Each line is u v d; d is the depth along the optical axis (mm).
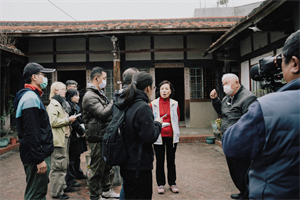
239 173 2734
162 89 3541
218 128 6684
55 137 3037
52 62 8602
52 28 7277
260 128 936
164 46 8617
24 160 2082
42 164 2039
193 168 4574
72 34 7059
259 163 974
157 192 3424
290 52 979
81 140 3896
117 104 1946
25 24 8711
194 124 8703
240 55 7105
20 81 8383
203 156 5469
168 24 7398
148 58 8594
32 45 8594
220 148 6223
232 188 3514
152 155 1930
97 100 2789
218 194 3305
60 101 3293
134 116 1822
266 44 5590
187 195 3293
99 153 2811
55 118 3008
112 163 1833
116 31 6984
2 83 7730
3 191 3533
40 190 2125
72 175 3617
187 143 6961
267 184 931
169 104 3557
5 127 7668
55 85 3451
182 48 8508
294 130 871
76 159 3984
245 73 6785
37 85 2271
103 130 2809
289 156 874
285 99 937
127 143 1851
